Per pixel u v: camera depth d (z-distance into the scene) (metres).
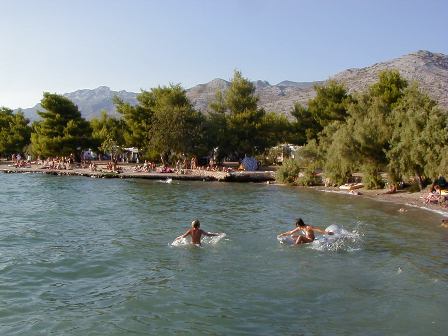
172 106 85.75
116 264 18.33
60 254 19.91
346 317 12.96
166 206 37.28
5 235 24.09
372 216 31.69
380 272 17.41
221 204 38.78
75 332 11.70
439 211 34.34
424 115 42.41
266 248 21.19
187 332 11.81
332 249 21.08
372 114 49.72
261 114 88.12
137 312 13.13
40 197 43.25
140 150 89.69
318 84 82.75
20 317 12.66
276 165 88.44
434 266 18.45
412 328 12.24
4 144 109.12
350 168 51.75
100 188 52.94
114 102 103.25
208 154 87.81
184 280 16.22
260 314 13.12
